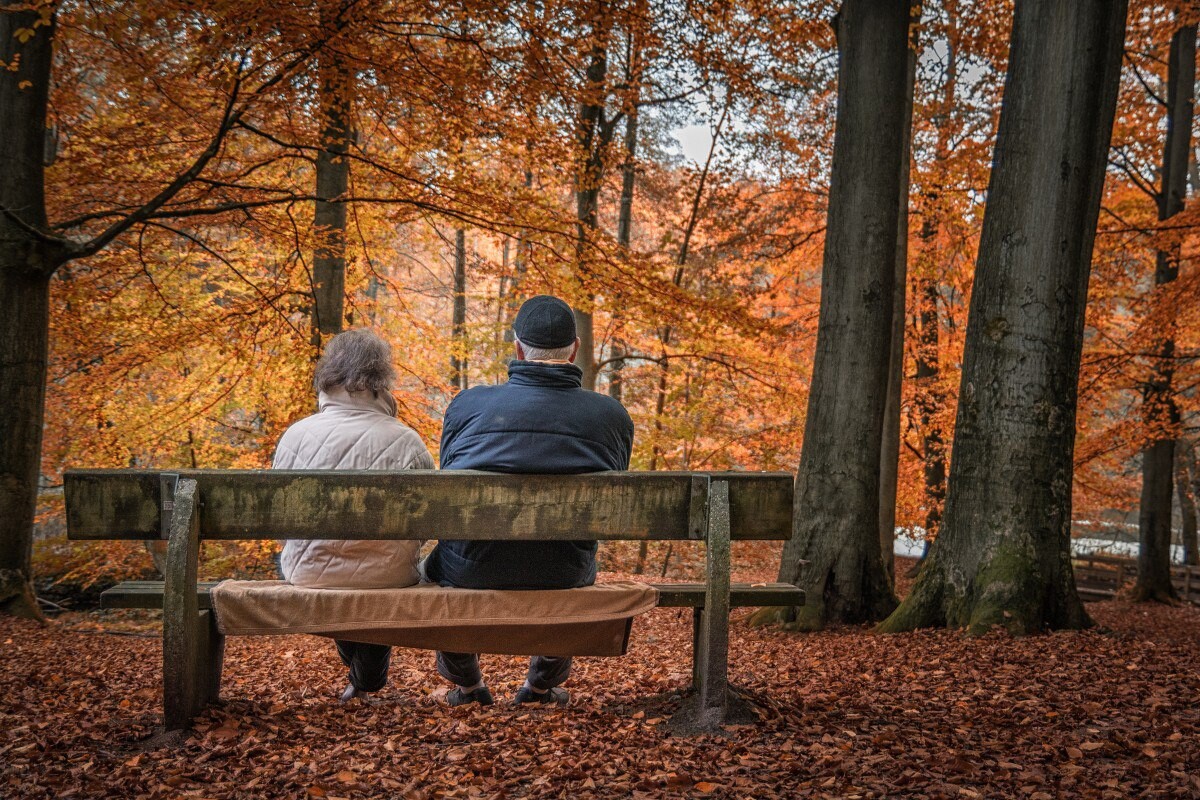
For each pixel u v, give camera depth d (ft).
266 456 33.32
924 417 53.88
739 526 9.89
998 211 22.45
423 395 43.47
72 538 9.05
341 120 27.55
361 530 9.09
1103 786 8.59
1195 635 24.13
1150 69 50.34
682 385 53.42
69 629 23.84
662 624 31.27
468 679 11.32
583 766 8.69
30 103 23.90
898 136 29.12
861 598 28.71
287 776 8.33
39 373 24.48
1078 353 22.26
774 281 56.18
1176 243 42.27
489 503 9.15
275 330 31.76
